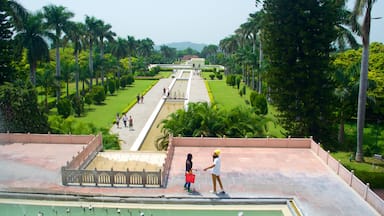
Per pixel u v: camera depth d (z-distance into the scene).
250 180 17.38
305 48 29.28
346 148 31.83
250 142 22.59
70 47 84.00
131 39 94.25
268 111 47.94
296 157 20.81
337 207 14.72
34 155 20.53
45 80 44.66
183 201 15.38
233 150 21.97
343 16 30.16
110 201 15.49
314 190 16.34
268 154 21.28
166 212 14.71
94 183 16.80
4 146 22.23
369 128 38.34
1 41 36.34
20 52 41.47
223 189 16.16
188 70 136.75
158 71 122.94
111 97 62.22
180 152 21.44
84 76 59.34
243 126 28.58
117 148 27.05
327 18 29.09
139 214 14.55
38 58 42.44
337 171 18.28
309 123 30.84
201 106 29.75
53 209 14.89
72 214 14.53
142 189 16.31
